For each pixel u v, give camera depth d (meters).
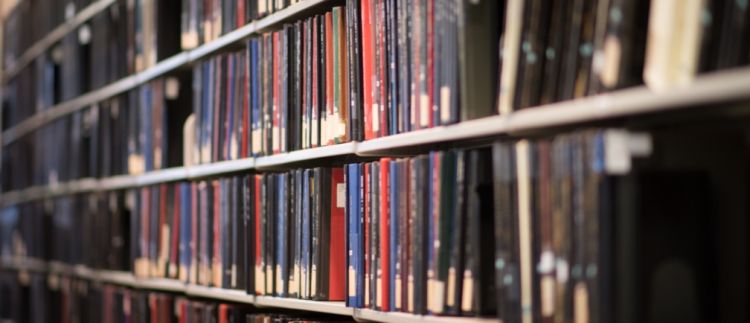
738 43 1.58
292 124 3.04
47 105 5.61
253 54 3.26
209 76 3.59
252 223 3.25
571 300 1.83
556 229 1.88
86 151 4.96
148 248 4.11
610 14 1.76
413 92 2.43
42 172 5.73
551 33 1.94
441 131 2.29
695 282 1.73
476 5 2.22
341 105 2.78
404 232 2.43
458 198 2.25
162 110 4.00
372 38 2.63
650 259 1.71
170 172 3.90
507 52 2.03
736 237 1.74
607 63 1.76
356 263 2.67
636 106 1.67
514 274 2.01
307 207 2.92
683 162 1.75
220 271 3.47
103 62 4.67
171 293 4.16
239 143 3.37
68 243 5.18
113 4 4.57
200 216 3.64
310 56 2.93
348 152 2.71
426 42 2.38
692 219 1.74
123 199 4.48
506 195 2.03
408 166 2.42
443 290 2.29
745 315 1.73
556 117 1.87
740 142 1.77
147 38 4.16
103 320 4.60
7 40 6.75
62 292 5.32
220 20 3.53
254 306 3.36
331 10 2.99
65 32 5.28
